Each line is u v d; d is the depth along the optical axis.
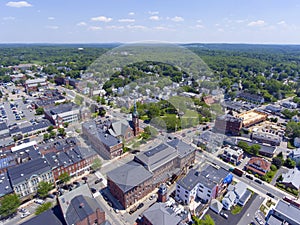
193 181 64.75
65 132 106.06
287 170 82.62
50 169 68.19
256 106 160.62
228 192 65.19
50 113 126.06
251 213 60.56
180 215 55.78
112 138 75.12
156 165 64.12
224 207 62.47
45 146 88.12
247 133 111.56
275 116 142.50
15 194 61.38
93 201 53.44
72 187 69.19
